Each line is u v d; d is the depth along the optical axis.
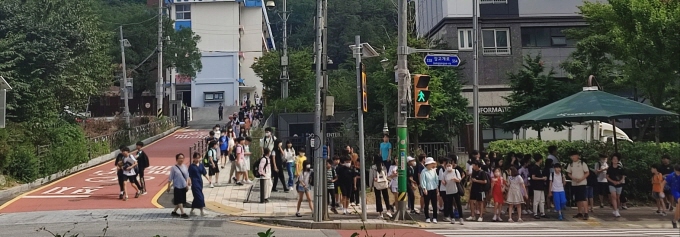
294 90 45.12
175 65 55.72
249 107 47.44
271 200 19.31
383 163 17.84
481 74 33.81
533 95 27.44
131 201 18.80
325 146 15.93
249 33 70.62
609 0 23.91
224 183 22.50
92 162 28.36
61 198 19.33
